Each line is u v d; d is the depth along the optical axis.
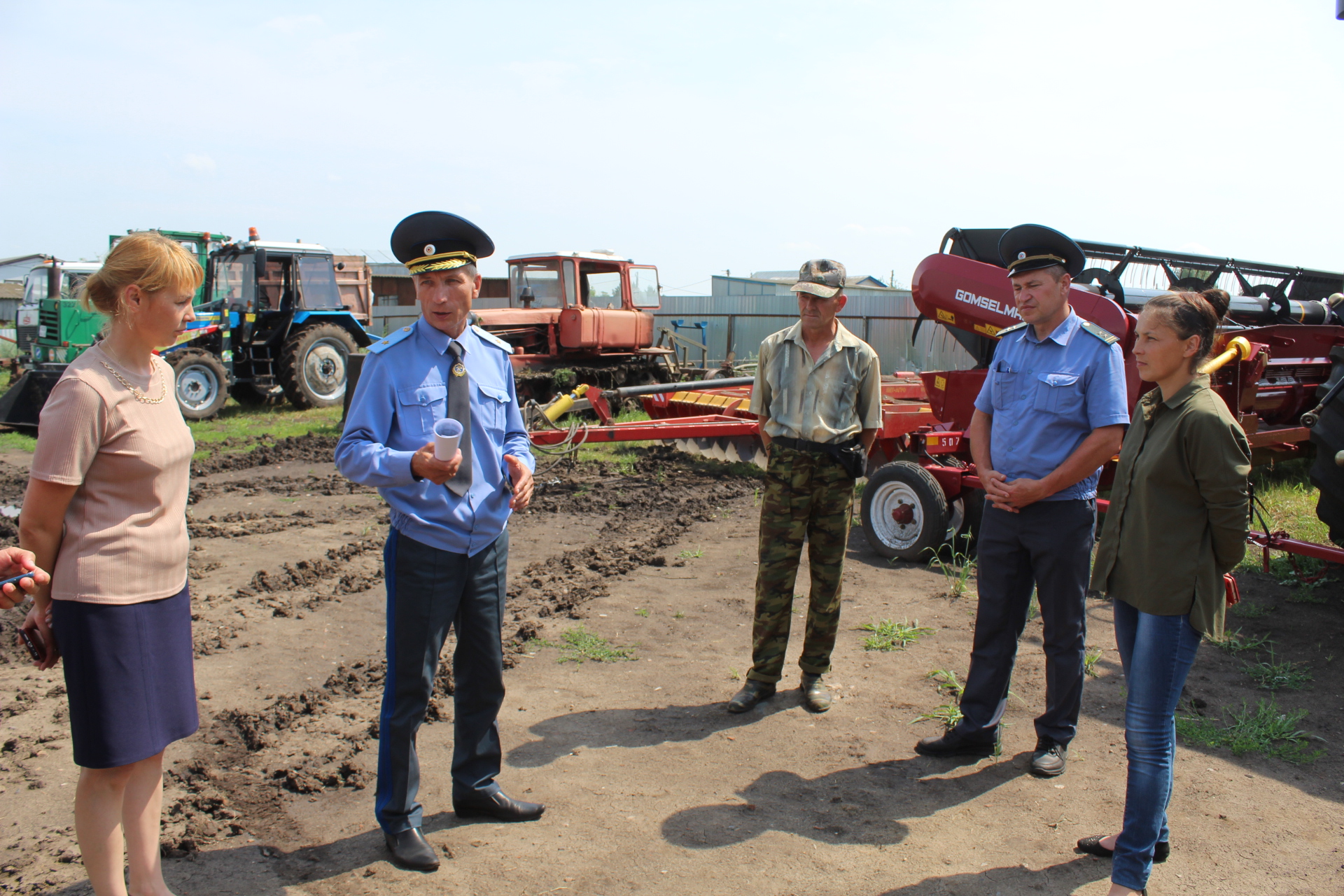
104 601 2.06
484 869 2.65
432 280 2.64
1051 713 3.28
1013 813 3.00
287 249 14.70
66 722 3.64
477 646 2.79
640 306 15.25
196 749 3.42
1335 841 2.85
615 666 4.31
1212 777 3.26
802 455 3.70
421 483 2.56
